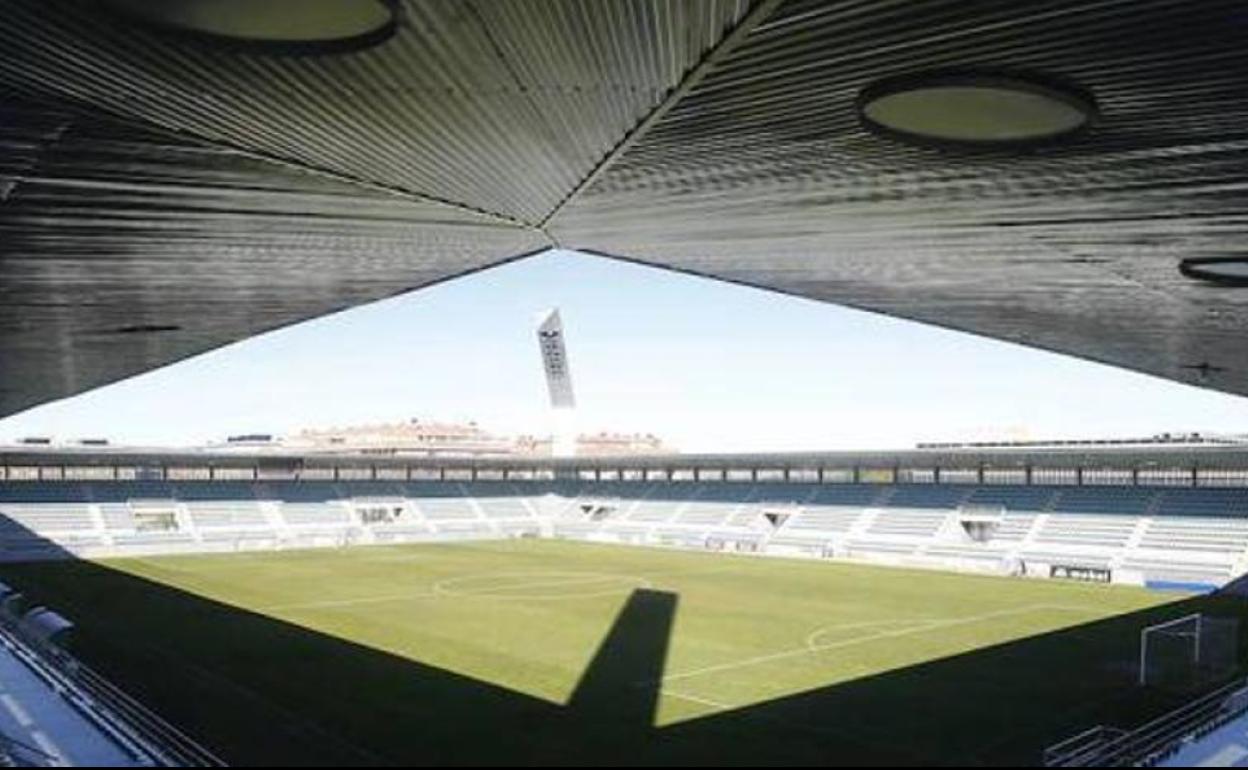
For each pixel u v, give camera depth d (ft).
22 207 45.47
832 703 66.49
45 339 82.17
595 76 32.71
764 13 27.40
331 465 215.72
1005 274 64.44
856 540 174.50
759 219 55.47
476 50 30.22
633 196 51.52
